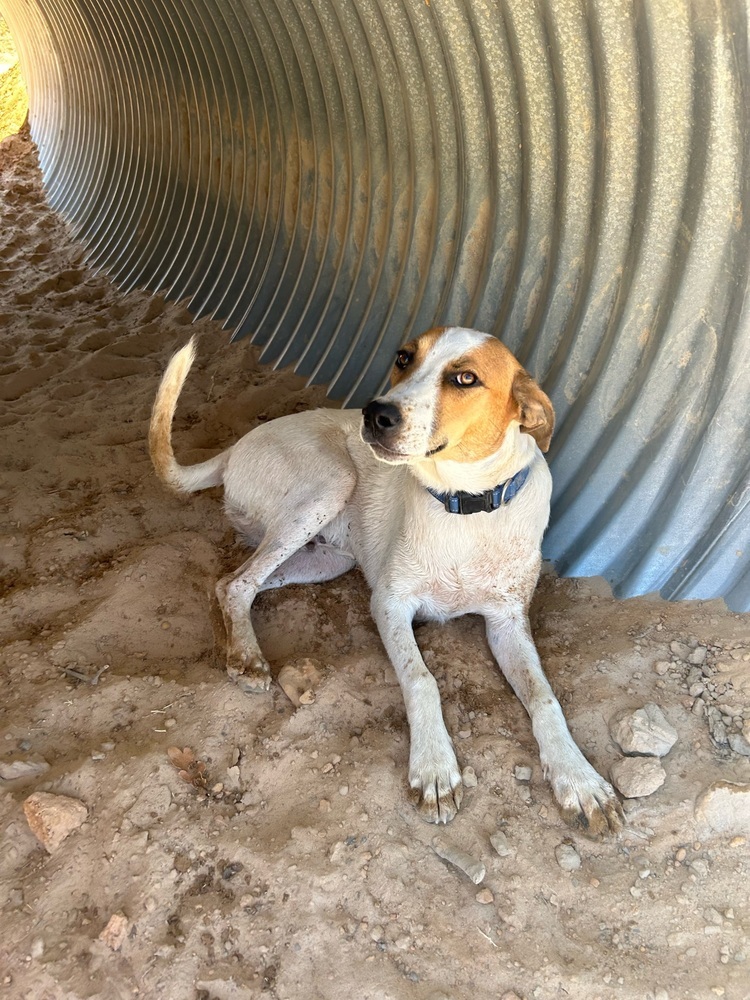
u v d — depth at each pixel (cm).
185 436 148
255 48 169
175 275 222
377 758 83
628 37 87
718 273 90
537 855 75
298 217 174
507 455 88
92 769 82
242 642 95
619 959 69
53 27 309
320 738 86
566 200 105
